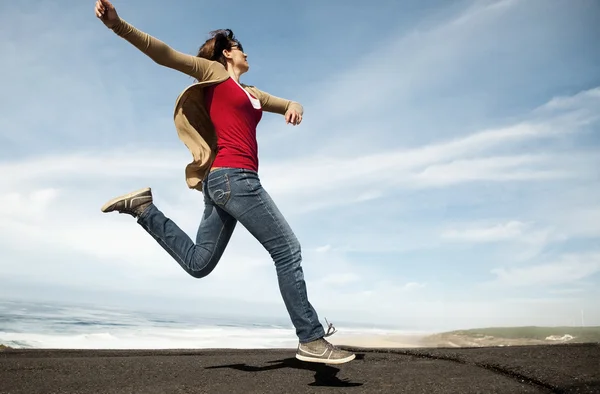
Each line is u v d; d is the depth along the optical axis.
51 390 1.91
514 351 2.77
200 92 2.13
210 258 2.14
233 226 2.16
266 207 1.98
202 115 2.19
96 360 2.70
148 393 1.87
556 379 2.00
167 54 1.92
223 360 2.77
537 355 2.56
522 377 2.13
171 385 2.02
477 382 2.05
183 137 2.14
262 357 2.97
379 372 2.31
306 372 2.33
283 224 2.00
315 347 1.95
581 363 2.28
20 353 3.19
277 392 1.88
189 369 2.42
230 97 2.04
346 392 1.87
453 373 2.28
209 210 2.16
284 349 3.68
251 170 2.01
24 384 2.02
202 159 2.13
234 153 2.00
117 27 1.78
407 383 2.04
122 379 2.15
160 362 2.65
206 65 2.05
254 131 2.11
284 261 1.98
